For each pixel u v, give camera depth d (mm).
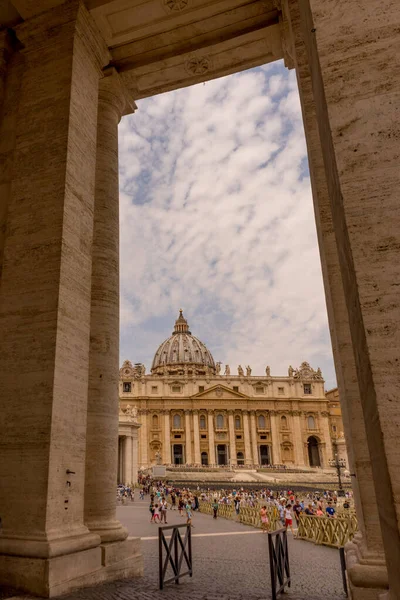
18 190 8938
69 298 8133
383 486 2912
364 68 3688
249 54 12000
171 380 125375
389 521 2828
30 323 7855
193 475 90188
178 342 163250
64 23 10070
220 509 34469
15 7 10328
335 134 3570
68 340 7926
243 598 7035
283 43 11344
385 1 3863
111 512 8906
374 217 3268
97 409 9336
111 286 10391
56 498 7027
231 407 123000
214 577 8906
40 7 10266
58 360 7566
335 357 7242
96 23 10703
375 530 5539
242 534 20812
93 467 8953
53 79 9602
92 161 9812
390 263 3133
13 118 10094
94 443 9109
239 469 105250
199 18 11102
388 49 3680
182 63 12062
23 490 6969
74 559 6996
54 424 7219
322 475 94250
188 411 122125
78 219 8844
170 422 121312
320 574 9992
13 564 6562
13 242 8547
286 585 8109
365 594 5086
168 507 41438
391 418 2828
